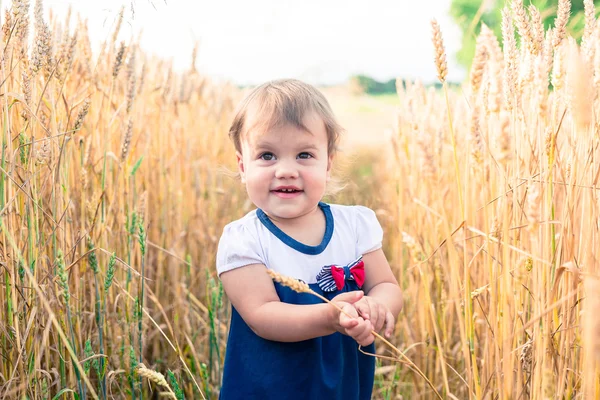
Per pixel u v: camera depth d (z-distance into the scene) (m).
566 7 1.54
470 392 1.44
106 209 2.44
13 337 1.74
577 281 1.34
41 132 2.08
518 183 1.68
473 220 2.13
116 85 2.83
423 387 2.48
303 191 1.66
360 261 1.73
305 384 1.63
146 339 2.72
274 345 1.64
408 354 2.69
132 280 2.38
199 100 4.27
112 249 2.35
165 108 3.43
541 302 1.39
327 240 1.73
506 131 1.27
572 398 1.51
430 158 1.52
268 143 1.65
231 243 1.68
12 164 1.71
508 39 1.58
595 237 1.46
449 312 2.52
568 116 1.73
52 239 1.93
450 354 2.46
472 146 1.55
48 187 2.14
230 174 2.49
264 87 1.77
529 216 1.26
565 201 1.46
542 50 1.60
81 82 2.61
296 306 1.54
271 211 1.67
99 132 2.58
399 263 3.23
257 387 1.65
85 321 2.18
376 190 4.70
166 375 2.71
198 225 3.69
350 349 1.75
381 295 1.73
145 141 3.25
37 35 1.85
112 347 2.23
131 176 2.63
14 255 1.73
